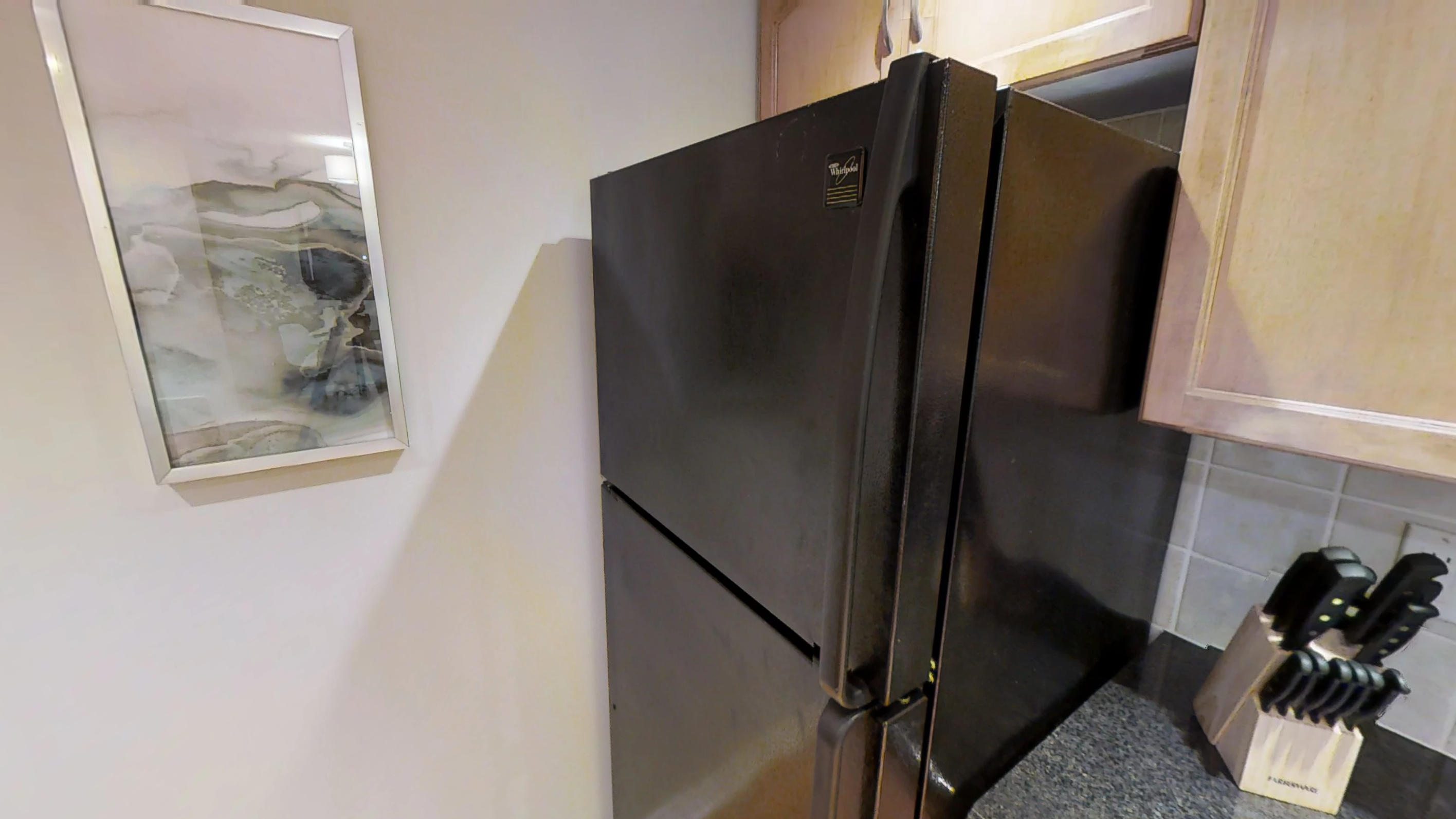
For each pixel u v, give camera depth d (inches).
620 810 51.6
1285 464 35.5
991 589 25.3
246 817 38.6
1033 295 22.4
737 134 25.0
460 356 39.9
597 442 46.9
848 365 19.7
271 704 37.9
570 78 40.5
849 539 20.6
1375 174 21.1
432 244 37.5
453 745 45.6
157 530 32.7
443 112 36.4
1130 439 31.4
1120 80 31.4
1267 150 23.6
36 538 30.1
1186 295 26.5
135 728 34.1
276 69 30.9
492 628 45.3
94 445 30.5
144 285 29.6
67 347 29.2
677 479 33.9
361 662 40.5
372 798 43.0
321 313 34.3
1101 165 23.5
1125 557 34.8
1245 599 38.0
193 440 32.2
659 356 33.7
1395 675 27.0
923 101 17.8
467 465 41.6
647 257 33.4
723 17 46.9
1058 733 32.6
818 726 23.4
